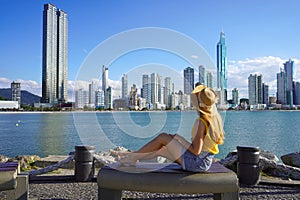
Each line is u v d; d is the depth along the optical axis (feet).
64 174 20.27
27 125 117.29
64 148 51.13
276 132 75.41
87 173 18.49
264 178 19.21
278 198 15.31
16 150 49.49
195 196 15.75
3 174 11.89
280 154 44.45
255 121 121.90
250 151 17.66
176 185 11.47
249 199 15.15
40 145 55.06
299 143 55.93
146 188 11.64
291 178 19.39
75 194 15.89
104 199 12.17
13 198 12.32
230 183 11.54
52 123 126.52
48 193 16.05
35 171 19.52
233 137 63.05
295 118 151.33
